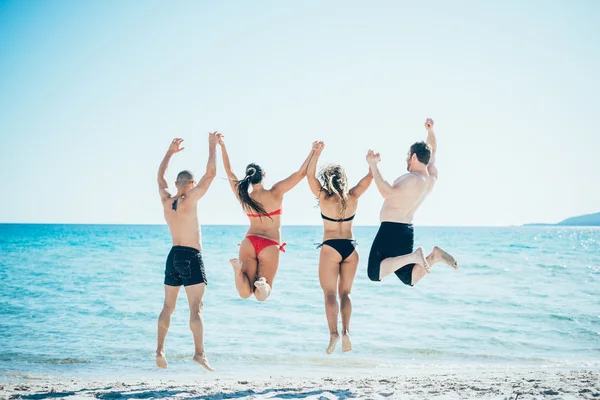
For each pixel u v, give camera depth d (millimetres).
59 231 112062
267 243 6008
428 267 5281
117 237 73312
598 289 18594
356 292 18141
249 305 15539
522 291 18219
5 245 49250
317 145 5969
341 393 5598
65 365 9062
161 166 6309
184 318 13578
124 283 20438
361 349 10484
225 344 10844
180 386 6699
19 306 15180
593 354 10180
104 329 12195
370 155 5652
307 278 22000
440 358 9852
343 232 5902
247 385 6754
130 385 6898
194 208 5918
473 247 47125
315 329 12320
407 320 13391
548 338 11531
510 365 9289
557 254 36031
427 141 6344
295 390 6039
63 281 21016
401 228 5633
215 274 23406
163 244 51781
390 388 6078
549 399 5012
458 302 16062
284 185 6090
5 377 8078
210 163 6012
